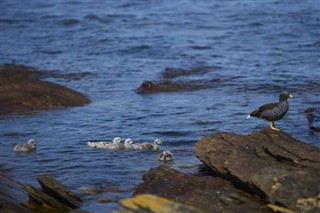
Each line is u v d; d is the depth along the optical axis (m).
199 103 81.69
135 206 38.59
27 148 63.56
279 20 141.62
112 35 130.00
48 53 115.75
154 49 117.88
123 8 164.25
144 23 144.25
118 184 54.31
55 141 66.81
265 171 47.50
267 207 45.16
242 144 54.44
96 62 108.50
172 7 165.38
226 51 115.19
